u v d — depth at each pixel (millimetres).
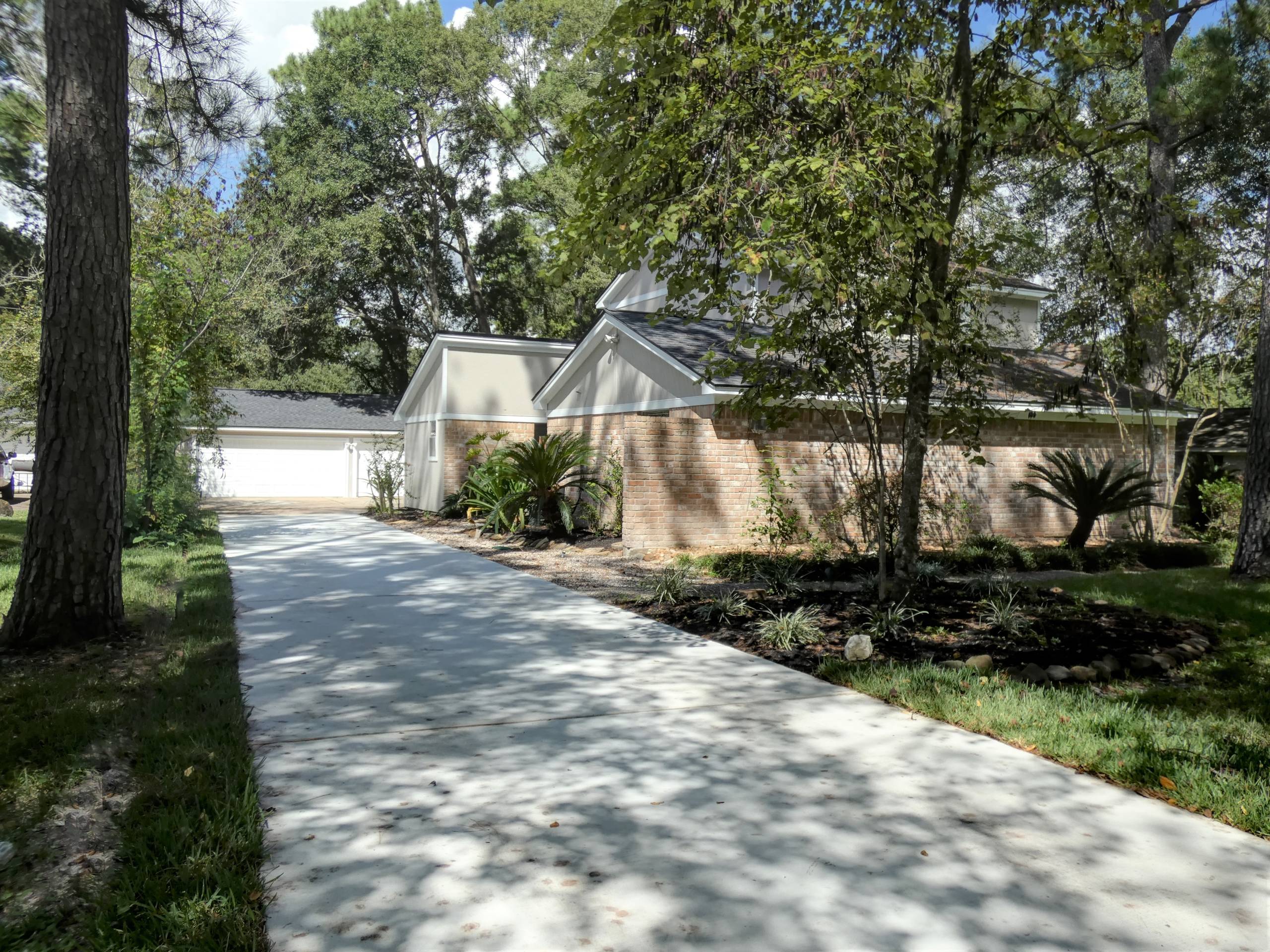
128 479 13633
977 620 8078
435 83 32906
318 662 6570
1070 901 3070
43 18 6727
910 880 3221
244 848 3354
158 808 3699
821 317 8047
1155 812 3865
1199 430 18484
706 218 6961
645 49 6848
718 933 2857
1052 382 15719
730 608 8320
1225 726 5074
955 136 7992
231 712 5066
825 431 14203
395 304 37875
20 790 3891
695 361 13625
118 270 6980
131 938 2732
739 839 3557
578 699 5641
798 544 13922
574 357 17594
